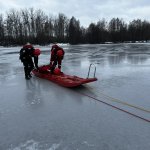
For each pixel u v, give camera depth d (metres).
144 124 4.33
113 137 3.80
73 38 71.81
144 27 87.69
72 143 3.62
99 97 6.32
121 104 5.62
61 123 4.44
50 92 6.96
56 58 9.05
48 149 3.46
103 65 13.78
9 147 3.56
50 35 68.25
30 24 63.41
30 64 9.30
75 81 7.42
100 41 77.06
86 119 4.62
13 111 5.23
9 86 7.98
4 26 60.94
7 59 19.61
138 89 7.21
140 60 16.48
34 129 4.19
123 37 84.12
